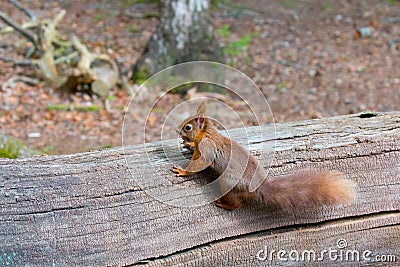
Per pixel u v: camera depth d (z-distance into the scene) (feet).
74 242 7.65
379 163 8.11
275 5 25.48
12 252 7.57
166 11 16.76
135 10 23.97
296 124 8.27
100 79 15.99
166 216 7.77
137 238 7.73
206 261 7.83
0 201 7.57
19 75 16.81
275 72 18.62
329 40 21.83
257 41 21.42
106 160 7.83
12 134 13.33
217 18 23.59
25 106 15.03
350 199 7.88
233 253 7.87
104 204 7.70
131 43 20.44
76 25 22.03
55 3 24.43
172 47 16.78
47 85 16.21
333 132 8.18
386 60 19.99
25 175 7.65
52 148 12.66
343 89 17.47
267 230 7.93
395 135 8.16
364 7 25.73
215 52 17.11
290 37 21.97
